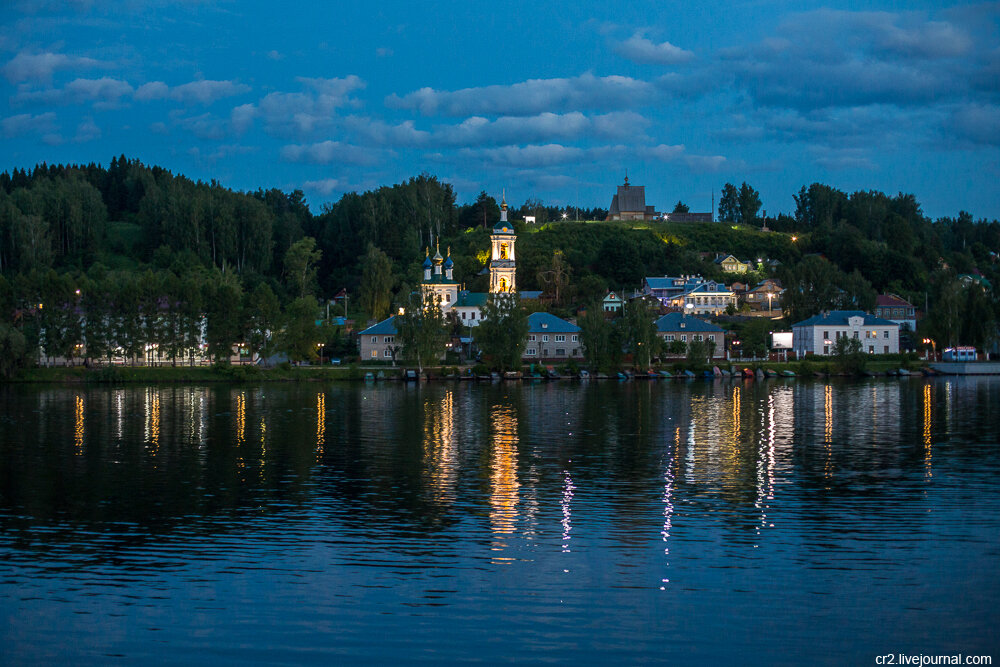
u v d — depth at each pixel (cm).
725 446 9275
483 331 19975
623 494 6819
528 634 4088
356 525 5888
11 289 19312
